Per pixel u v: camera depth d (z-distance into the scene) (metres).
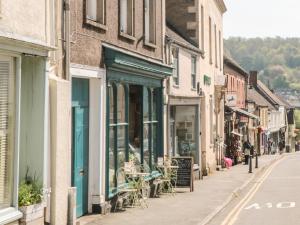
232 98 37.88
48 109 10.45
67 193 11.12
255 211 15.54
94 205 13.55
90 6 13.47
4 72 9.16
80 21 12.45
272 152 75.44
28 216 9.50
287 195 19.77
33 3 9.85
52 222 10.52
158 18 19.50
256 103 63.69
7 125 9.27
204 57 27.34
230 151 38.91
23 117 10.14
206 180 24.52
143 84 17.23
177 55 22.41
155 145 19.23
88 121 13.59
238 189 20.78
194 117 23.86
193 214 14.27
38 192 9.93
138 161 17.16
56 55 11.06
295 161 46.28
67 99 11.04
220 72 33.97
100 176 13.60
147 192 17.52
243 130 48.53
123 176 15.56
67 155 11.05
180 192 19.38
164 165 19.02
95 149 13.60
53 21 10.67
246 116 47.91
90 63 13.00
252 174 28.47
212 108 30.00
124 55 14.44
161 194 18.64
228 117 38.47
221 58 34.59
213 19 30.69
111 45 14.45
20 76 9.50
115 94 14.88
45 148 10.17
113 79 14.41
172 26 26.34
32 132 10.18
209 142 28.66
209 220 13.66
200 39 26.53
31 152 10.16
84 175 13.32
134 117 17.14
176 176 19.86
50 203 10.55
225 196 18.39
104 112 13.82
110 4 14.44
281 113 87.75
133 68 15.59
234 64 45.75
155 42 19.00
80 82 13.12
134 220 13.09
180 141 24.05
